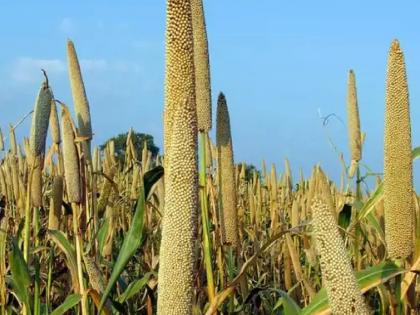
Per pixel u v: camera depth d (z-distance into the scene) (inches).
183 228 41.4
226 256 73.6
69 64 71.7
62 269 76.4
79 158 64.3
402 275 56.4
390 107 52.5
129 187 115.7
